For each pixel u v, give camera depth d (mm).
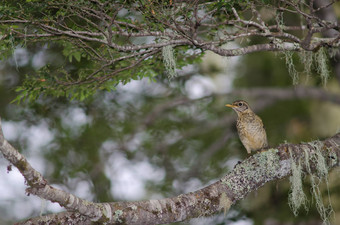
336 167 10445
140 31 9266
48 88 10617
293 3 9086
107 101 16266
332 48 10758
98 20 9969
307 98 16500
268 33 9234
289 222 13742
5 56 9969
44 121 15383
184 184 16203
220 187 9289
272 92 16781
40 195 7477
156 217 8641
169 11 8867
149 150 16766
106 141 16234
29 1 8320
